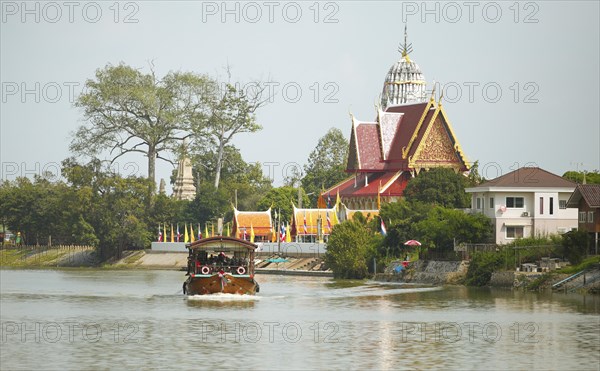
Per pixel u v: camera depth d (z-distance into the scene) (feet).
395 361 545.85
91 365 533.55
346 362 543.39
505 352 571.28
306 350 577.43
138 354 563.48
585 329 650.84
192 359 549.54
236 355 561.84
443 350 577.84
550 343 599.16
